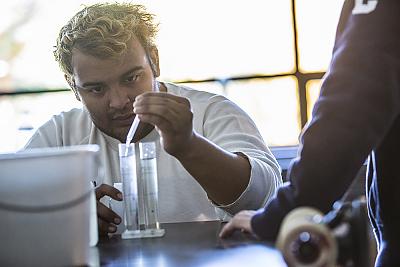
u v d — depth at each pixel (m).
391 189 1.40
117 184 1.72
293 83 2.95
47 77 3.04
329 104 1.25
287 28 2.94
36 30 3.01
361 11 1.29
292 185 1.28
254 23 2.96
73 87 2.03
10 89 3.04
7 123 3.03
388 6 1.28
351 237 1.05
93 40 1.83
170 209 2.05
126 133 1.95
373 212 1.50
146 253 1.36
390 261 1.40
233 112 2.10
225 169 1.71
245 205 1.76
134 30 1.88
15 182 1.16
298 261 1.01
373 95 1.23
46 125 2.22
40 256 1.18
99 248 1.46
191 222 1.81
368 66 1.24
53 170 1.17
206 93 2.17
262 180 1.78
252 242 1.37
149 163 1.58
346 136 1.22
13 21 3.01
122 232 1.68
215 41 2.98
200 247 1.38
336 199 1.25
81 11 1.96
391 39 1.26
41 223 1.17
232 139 1.99
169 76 3.00
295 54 2.94
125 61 1.84
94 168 1.92
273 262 1.18
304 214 1.07
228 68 2.98
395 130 1.38
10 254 1.17
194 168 1.70
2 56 3.02
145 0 2.96
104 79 1.86
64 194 1.18
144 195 1.58
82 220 1.21
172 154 1.67
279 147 2.95
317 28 2.92
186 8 2.98
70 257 1.19
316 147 1.24
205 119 2.10
